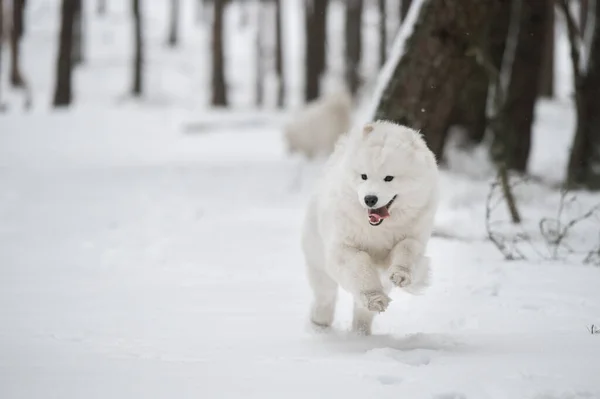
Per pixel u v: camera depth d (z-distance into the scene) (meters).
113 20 69.56
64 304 7.88
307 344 6.08
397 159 5.90
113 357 5.51
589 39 16.73
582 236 11.08
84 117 34.88
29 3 70.31
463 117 16.55
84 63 54.22
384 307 5.75
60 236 13.20
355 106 35.50
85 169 21.75
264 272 9.91
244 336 6.44
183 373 5.00
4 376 4.91
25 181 19.41
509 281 8.51
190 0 84.50
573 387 4.55
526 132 17.12
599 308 7.20
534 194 14.16
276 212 15.20
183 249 11.77
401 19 19.53
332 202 6.20
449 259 9.76
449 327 6.85
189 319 7.15
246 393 4.54
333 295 6.85
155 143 29.84
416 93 11.35
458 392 4.45
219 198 17.02
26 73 50.00
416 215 6.13
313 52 38.38
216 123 34.09
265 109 42.41
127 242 12.53
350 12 40.28
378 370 5.00
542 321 6.75
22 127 31.83
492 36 15.38
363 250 6.23
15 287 8.96
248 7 68.19
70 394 4.52
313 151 25.27
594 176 15.92
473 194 13.86
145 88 48.97
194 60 57.91
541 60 17.14
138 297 8.29
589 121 16.28
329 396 4.46
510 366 5.07
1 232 13.62
